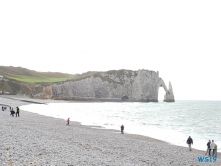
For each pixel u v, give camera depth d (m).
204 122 67.00
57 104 142.75
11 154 13.73
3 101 118.12
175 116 86.50
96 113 85.56
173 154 23.20
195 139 37.50
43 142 19.06
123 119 67.94
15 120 38.22
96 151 19.28
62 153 15.74
